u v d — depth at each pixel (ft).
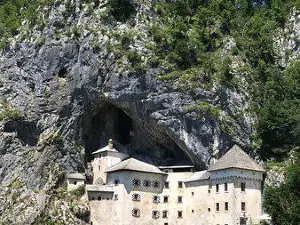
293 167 338.75
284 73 427.33
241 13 476.54
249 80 408.26
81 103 404.77
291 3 477.77
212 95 386.52
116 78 393.50
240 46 431.43
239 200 343.05
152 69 391.65
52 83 407.85
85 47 406.00
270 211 320.09
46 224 365.20
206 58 408.46
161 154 407.44
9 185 395.34
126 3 422.82
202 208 358.02
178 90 387.14
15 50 427.33
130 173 371.97
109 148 400.47
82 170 402.11
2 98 419.95
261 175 355.36
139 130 411.95
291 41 450.30
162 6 445.78
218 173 353.51
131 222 363.97
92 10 422.41
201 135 378.53
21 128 409.49
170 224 369.09
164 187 378.32
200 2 467.93
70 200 376.89
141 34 409.28
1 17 487.20
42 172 391.86
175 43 408.26
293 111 386.11
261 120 383.86
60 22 419.54
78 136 407.03
